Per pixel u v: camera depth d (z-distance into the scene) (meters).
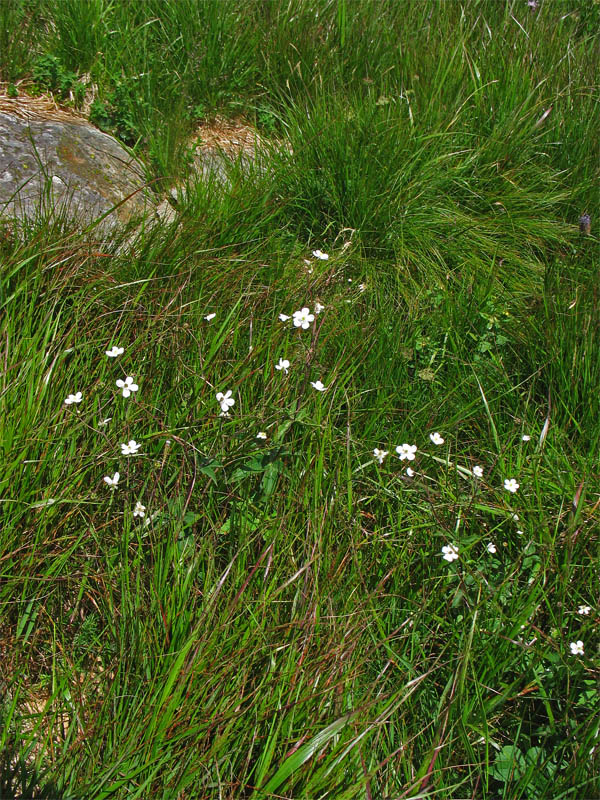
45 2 1.81
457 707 0.91
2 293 1.13
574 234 1.56
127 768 0.86
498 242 1.53
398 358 1.25
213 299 1.25
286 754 0.85
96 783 0.84
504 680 0.96
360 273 1.44
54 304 1.13
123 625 0.93
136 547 1.01
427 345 1.30
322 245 1.52
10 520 0.98
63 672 0.95
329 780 0.85
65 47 1.73
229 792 0.87
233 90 1.87
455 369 1.28
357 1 2.04
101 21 1.77
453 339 1.31
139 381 1.12
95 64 1.72
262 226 1.47
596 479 1.12
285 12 1.96
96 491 1.03
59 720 0.93
